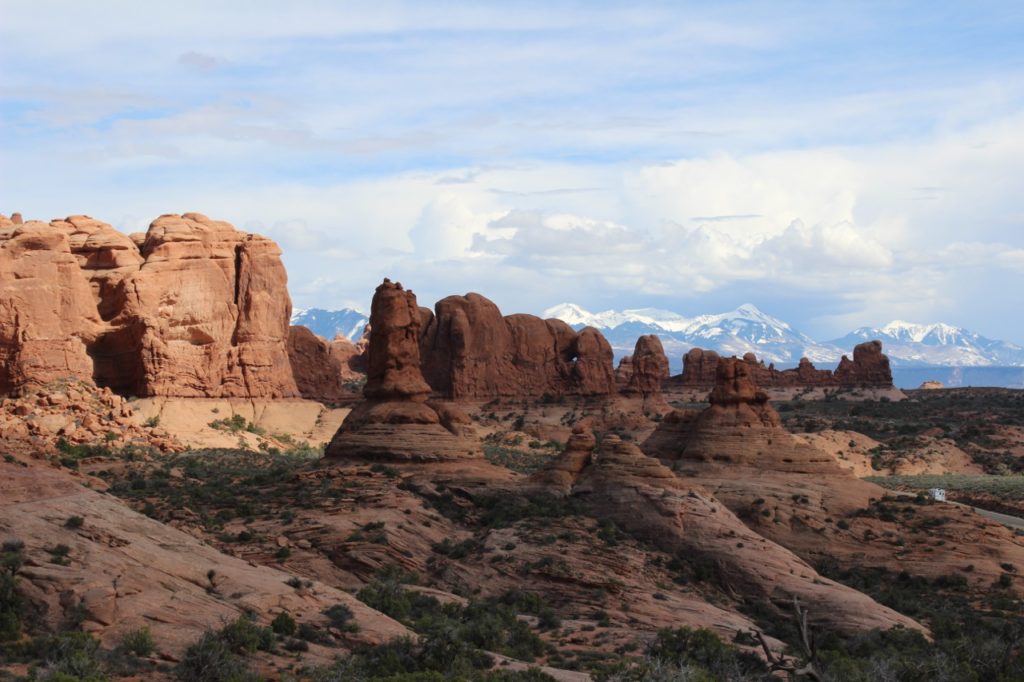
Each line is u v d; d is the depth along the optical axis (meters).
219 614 58.75
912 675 67.50
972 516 101.06
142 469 98.31
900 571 93.88
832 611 79.25
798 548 96.56
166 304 134.25
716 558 84.81
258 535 80.31
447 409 103.38
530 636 67.56
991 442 198.88
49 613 55.09
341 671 54.00
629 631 72.25
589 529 86.56
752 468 108.06
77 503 63.78
